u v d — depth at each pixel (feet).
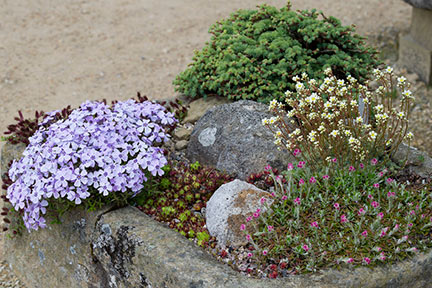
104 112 4.32
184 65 7.37
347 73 4.86
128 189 4.16
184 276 3.71
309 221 3.93
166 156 4.62
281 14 5.06
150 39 8.07
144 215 4.11
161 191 4.37
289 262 3.78
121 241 3.98
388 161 4.30
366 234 3.76
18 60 7.50
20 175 4.20
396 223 3.90
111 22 8.59
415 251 3.78
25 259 4.64
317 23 4.97
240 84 4.90
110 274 4.08
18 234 4.63
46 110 6.46
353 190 4.06
